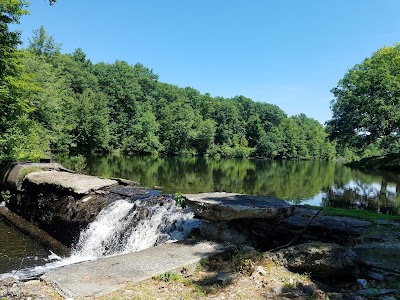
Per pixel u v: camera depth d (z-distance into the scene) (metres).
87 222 9.62
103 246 8.95
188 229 7.50
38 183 11.88
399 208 14.58
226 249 6.00
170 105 71.81
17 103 16.41
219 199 7.12
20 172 13.01
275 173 34.69
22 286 4.45
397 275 4.76
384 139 34.34
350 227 6.39
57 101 26.83
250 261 5.15
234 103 100.06
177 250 5.96
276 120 99.44
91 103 49.53
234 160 62.62
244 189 20.59
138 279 4.69
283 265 5.16
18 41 14.95
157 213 8.59
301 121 115.81
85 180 11.40
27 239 10.33
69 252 9.11
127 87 65.31
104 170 27.62
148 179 23.33
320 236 6.30
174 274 4.86
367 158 46.25
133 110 65.19
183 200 7.26
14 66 16.00
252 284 4.55
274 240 6.51
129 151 57.94
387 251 5.46
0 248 9.26
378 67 33.47
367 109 32.94
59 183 11.12
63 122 33.75
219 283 4.58
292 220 6.76
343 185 23.66
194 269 5.21
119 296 4.10
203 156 69.50
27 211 12.20
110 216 9.43
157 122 66.00
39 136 22.83
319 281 4.85
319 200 16.67
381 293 4.25
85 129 46.94
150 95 79.62
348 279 4.85
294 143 79.81
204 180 24.73
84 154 46.25
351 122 34.00
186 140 64.81
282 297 4.14
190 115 69.69
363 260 5.14
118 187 11.23
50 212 10.99
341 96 37.09
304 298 4.11
